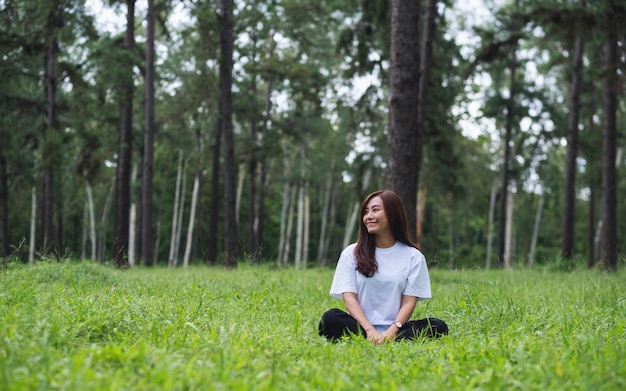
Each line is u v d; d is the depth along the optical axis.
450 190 23.33
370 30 18.81
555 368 3.66
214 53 21.09
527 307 6.92
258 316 6.14
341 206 52.81
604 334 5.03
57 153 21.33
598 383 3.38
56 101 22.78
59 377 3.17
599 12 16.83
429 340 5.16
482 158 39.22
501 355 4.12
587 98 28.41
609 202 18.80
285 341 4.58
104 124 23.31
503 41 19.94
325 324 5.47
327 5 21.08
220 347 3.99
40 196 36.69
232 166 20.14
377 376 3.70
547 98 29.06
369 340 5.11
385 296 5.54
